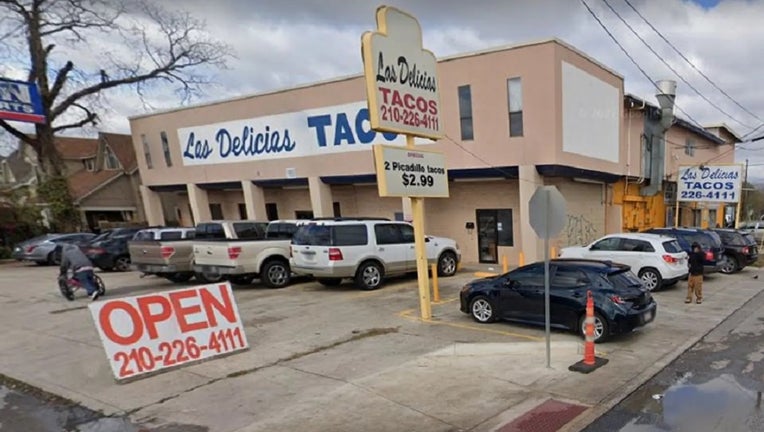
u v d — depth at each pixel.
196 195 24.38
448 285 13.24
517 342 7.57
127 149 36.53
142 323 6.73
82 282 12.01
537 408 5.22
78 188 33.56
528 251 15.71
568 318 8.09
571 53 15.64
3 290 14.64
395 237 13.34
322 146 19.59
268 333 8.67
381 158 8.38
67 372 6.80
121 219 35.38
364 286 12.66
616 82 18.94
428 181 9.32
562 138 15.30
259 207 22.34
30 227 26.84
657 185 22.08
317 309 10.57
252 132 21.55
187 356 6.98
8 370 6.97
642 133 21.45
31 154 38.38
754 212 56.69
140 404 5.61
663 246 12.10
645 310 7.93
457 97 16.56
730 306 10.48
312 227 12.73
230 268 12.74
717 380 6.11
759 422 4.88
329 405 5.40
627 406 5.32
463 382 6.02
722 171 20.89
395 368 6.60
